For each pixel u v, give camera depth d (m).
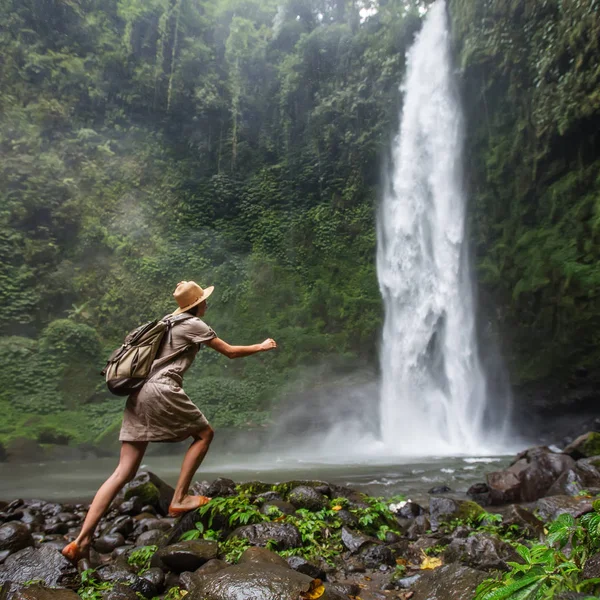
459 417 16.20
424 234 18.91
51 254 18.25
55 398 14.92
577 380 14.16
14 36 20.31
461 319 17.00
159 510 4.75
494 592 1.51
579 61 14.21
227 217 22.03
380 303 18.77
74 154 20.02
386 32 21.69
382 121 20.97
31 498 6.66
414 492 6.18
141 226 20.14
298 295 19.73
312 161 22.58
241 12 25.28
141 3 23.00
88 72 21.42
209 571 2.66
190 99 23.08
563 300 14.44
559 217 15.56
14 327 16.67
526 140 16.41
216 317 19.05
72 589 2.67
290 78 23.31
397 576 2.95
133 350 2.94
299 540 3.22
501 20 16.75
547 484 5.38
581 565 1.79
